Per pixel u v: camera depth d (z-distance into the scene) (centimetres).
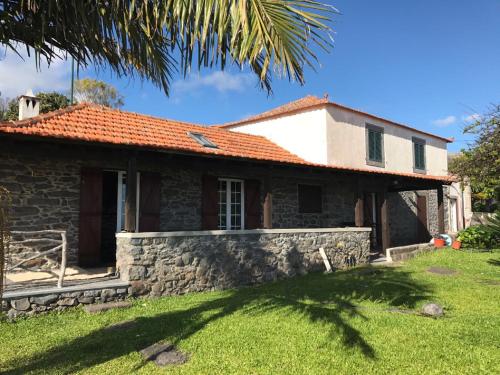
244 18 304
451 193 1917
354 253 1112
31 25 398
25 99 974
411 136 1712
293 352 444
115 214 941
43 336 505
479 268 991
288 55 319
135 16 396
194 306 650
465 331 507
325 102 1291
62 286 624
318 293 740
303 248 981
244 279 849
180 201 977
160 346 468
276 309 613
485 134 1040
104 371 403
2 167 746
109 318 580
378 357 429
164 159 821
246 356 434
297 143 1367
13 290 588
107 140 691
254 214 1128
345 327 519
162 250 725
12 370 406
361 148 1433
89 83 3244
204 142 1037
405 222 1644
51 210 796
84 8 387
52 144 679
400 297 693
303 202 1255
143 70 467
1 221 315
